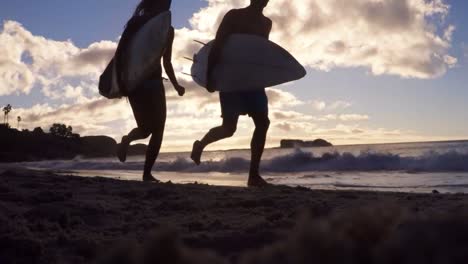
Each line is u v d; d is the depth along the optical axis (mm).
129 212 5000
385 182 12406
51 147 75188
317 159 19188
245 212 4938
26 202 5441
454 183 11570
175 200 5559
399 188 10648
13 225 3951
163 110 8586
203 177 14969
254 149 7977
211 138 8195
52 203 5094
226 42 8320
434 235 708
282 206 5137
